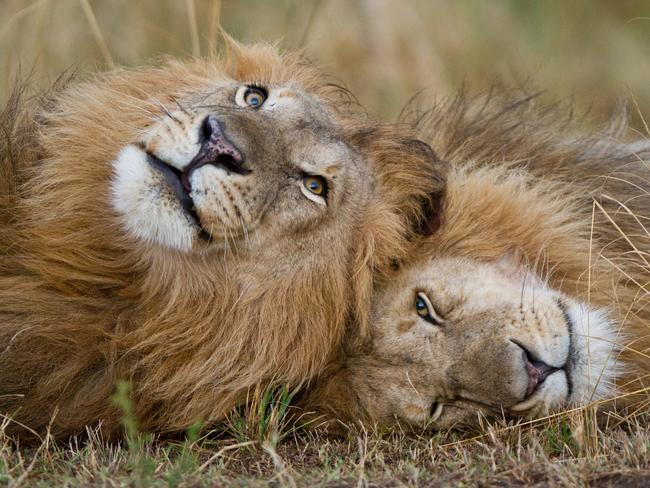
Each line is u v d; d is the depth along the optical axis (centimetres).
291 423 920
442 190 984
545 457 771
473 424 898
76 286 902
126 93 981
